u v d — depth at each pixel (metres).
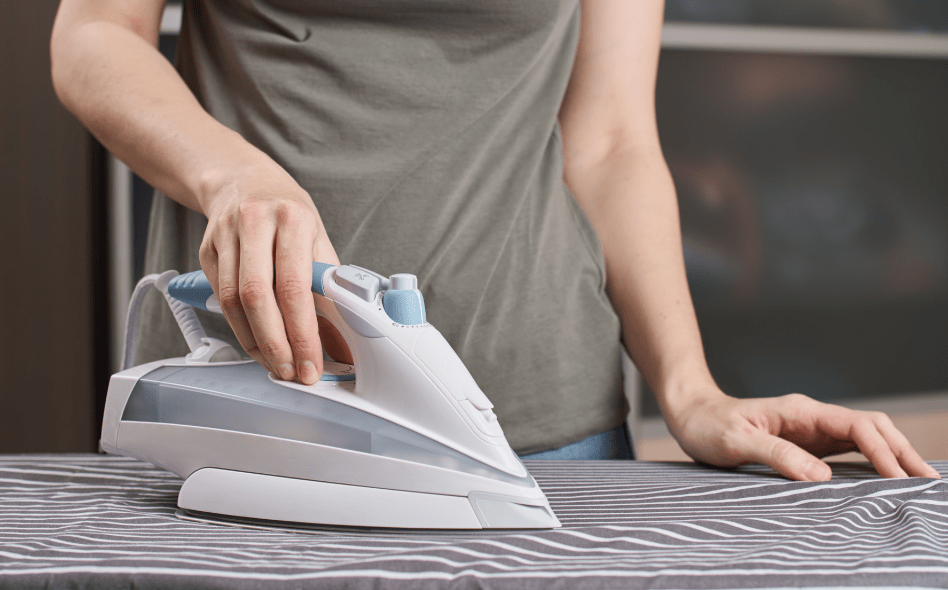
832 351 2.34
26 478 0.72
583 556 0.43
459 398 0.56
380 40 0.91
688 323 0.95
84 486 0.69
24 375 1.89
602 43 1.08
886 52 2.30
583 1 1.08
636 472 0.77
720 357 2.27
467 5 0.90
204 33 0.97
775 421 0.77
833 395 2.34
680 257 1.01
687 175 2.21
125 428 0.65
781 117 2.25
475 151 0.92
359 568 0.39
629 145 1.07
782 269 2.29
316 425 0.57
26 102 1.88
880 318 2.36
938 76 2.35
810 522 0.53
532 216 0.96
